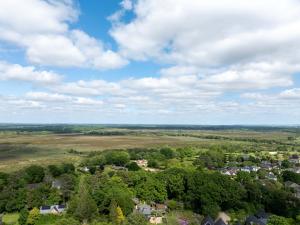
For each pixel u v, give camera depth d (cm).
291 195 14188
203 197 12988
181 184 14325
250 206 13462
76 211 11550
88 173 19888
